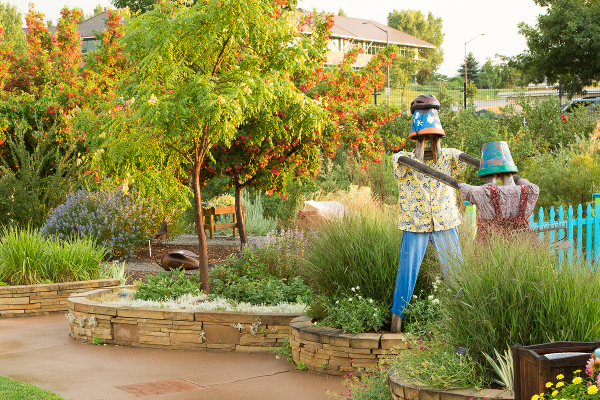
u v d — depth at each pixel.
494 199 4.34
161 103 6.75
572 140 18.81
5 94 16.50
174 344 6.55
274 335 6.28
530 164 13.69
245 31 7.05
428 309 5.18
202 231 7.89
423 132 5.09
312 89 11.59
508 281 3.79
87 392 4.91
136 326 6.70
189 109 6.96
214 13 6.77
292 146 11.26
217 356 6.19
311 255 6.07
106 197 13.22
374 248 5.72
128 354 6.35
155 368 5.73
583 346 3.33
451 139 18.61
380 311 5.41
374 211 6.36
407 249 5.17
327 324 5.65
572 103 27.36
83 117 7.96
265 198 18.34
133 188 12.87
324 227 6.23
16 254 9.38
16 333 7.49
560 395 2.96
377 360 5.07
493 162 4.49
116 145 7.26
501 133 19.20
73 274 9.50
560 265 3.95
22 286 8.66
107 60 16.88
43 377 5.41
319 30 11.73
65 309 8.95
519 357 3.31
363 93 12.12
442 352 4.02
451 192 5.20
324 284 5.89
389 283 5.64
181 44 7.07
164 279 7.96
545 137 19.47
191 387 5.05
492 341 3.76
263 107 7.89
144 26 6.96
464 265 4.16
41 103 15.87
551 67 28.64
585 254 4.32
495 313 3.80
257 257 8.61
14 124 15.45
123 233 12.30
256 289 7.41
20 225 13.80
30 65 18.12
